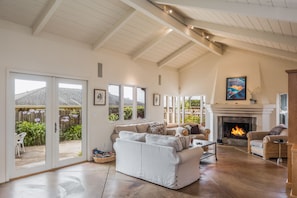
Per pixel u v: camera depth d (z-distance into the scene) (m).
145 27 5.58
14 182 3.91
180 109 9.01
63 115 4.98
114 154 5.61
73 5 4.21
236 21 4.32
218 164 5.06
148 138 3.99
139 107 7.23
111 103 6.26
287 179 3.78
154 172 3.84
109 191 3.51
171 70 8.59
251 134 6.21
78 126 5.29
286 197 3.27
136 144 4.13
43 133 4.60
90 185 3.76
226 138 7.74
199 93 8.49
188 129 7.11
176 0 3.88
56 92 4.85
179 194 3.40
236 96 7.51
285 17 3.00
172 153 3.54
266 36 4.41
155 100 7.72
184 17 5.31
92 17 4.66
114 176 4.23
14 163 4.12
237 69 7.57
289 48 5.12
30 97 4.40
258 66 7.17
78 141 5.27
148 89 7.44
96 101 5.62
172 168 3.58
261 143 5.66
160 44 6.66
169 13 4.87
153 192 3.47
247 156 5.84
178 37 6.61
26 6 3.90
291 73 3.37
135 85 6.89
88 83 5.47
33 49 4.40
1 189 3.60
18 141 4.20
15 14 3.99
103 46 5.81
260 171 4.53
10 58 4.05
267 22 3.85
